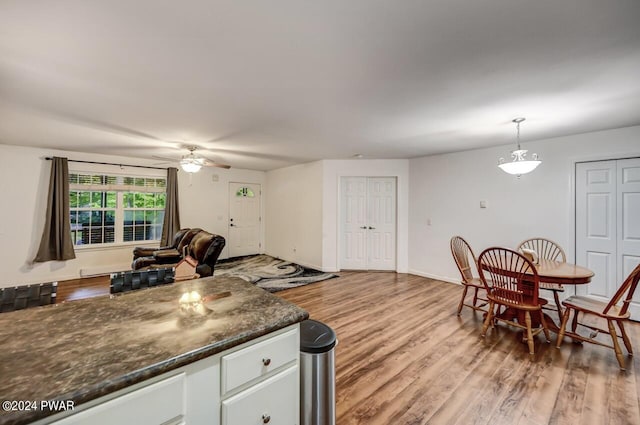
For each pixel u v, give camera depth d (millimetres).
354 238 5617
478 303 3668
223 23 1417
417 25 1434
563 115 2764
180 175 5957
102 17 1359
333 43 1599
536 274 2430
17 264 4340
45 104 2533
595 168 3361
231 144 4109
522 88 2166
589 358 2344
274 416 1138
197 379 918
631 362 2264
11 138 3809
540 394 1900
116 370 775
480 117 2850
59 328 1034
